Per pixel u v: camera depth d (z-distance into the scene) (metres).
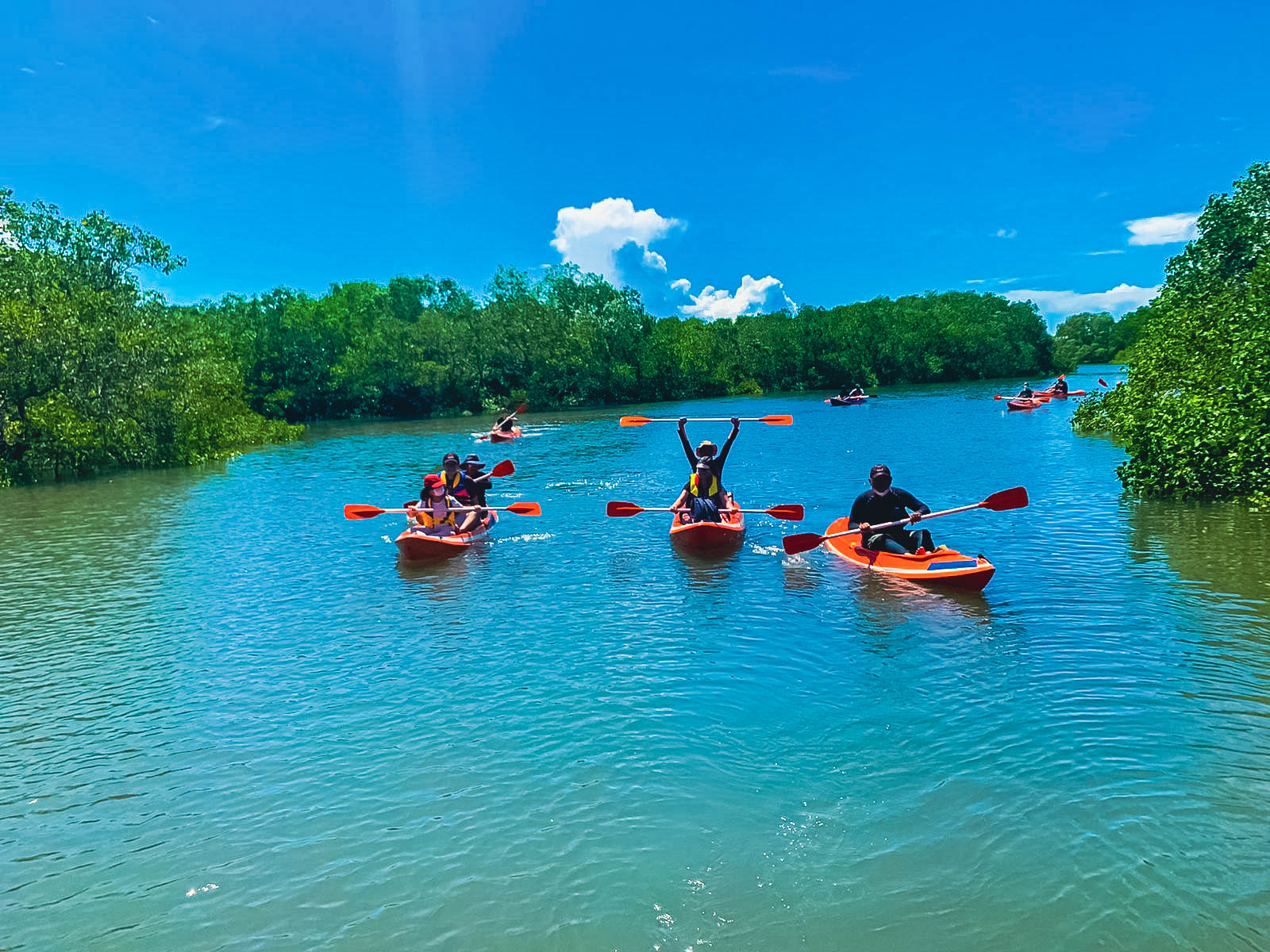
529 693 6.50
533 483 18.20
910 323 84.94
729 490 15.98
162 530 14.30
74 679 7.16
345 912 3.97
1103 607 7.88
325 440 36.38
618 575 9.99
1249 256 24.27
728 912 3.86
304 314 61.25
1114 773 4.90
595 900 3.98
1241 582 8.39
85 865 4.42
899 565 9.53
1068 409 35.34
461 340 62.03
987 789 4.81
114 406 25.30
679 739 5.61
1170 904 3.77
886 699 6.11
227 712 6.37
